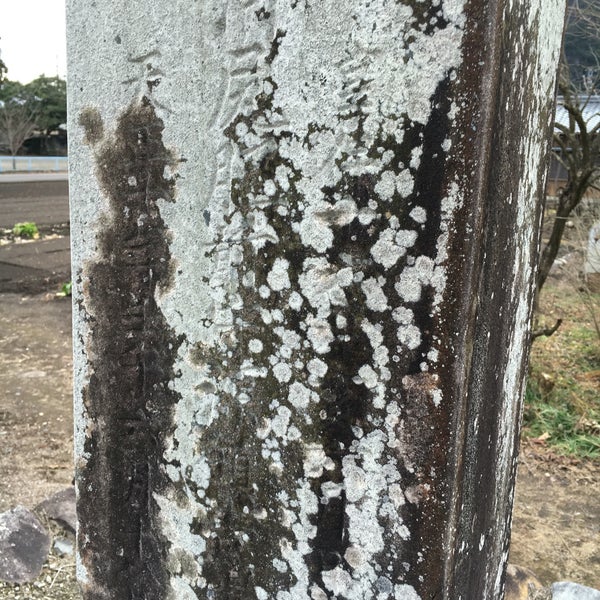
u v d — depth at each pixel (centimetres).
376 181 82
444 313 80
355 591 95
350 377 89
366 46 80
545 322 443
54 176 1712
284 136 90
